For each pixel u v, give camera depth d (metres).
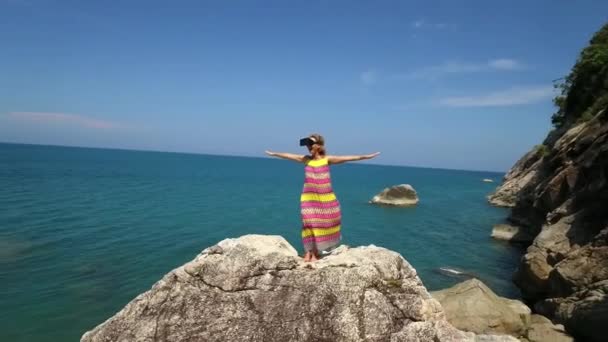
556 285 16.52
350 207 52.50
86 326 14.59
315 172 6.88
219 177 96.06
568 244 17.72
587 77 34.44
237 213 40.97
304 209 6.89
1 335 13.62
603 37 36.91
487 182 167.00
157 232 29.61
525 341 13.51
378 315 5.75
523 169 65.88
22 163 101.38
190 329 5.68
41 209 35.94
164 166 135.38
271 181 89.19
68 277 19.16
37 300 16.42
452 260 27.73
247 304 5.84
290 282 5.98
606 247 15.06
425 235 36.22
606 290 13.46
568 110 38.19
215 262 6.18
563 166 25.05
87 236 27.02
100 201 43.31
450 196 81.31
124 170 100.44
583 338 13.51
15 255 21.94
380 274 6.23
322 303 5.82
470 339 5.66
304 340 5.57
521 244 33.91
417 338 5.60
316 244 6.81
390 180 128.12
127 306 5.89
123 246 25.09
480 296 14.83
